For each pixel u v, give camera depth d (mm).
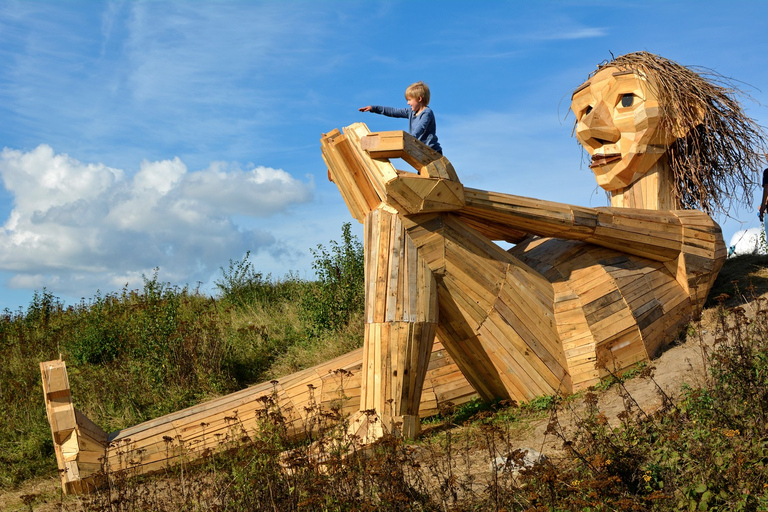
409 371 6977
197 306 14500
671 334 8516
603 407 7016
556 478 4562
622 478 4844
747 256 11469
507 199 7594
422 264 7184
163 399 9914
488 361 7660
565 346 7926
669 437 4949
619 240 8406
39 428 8875
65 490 6914
